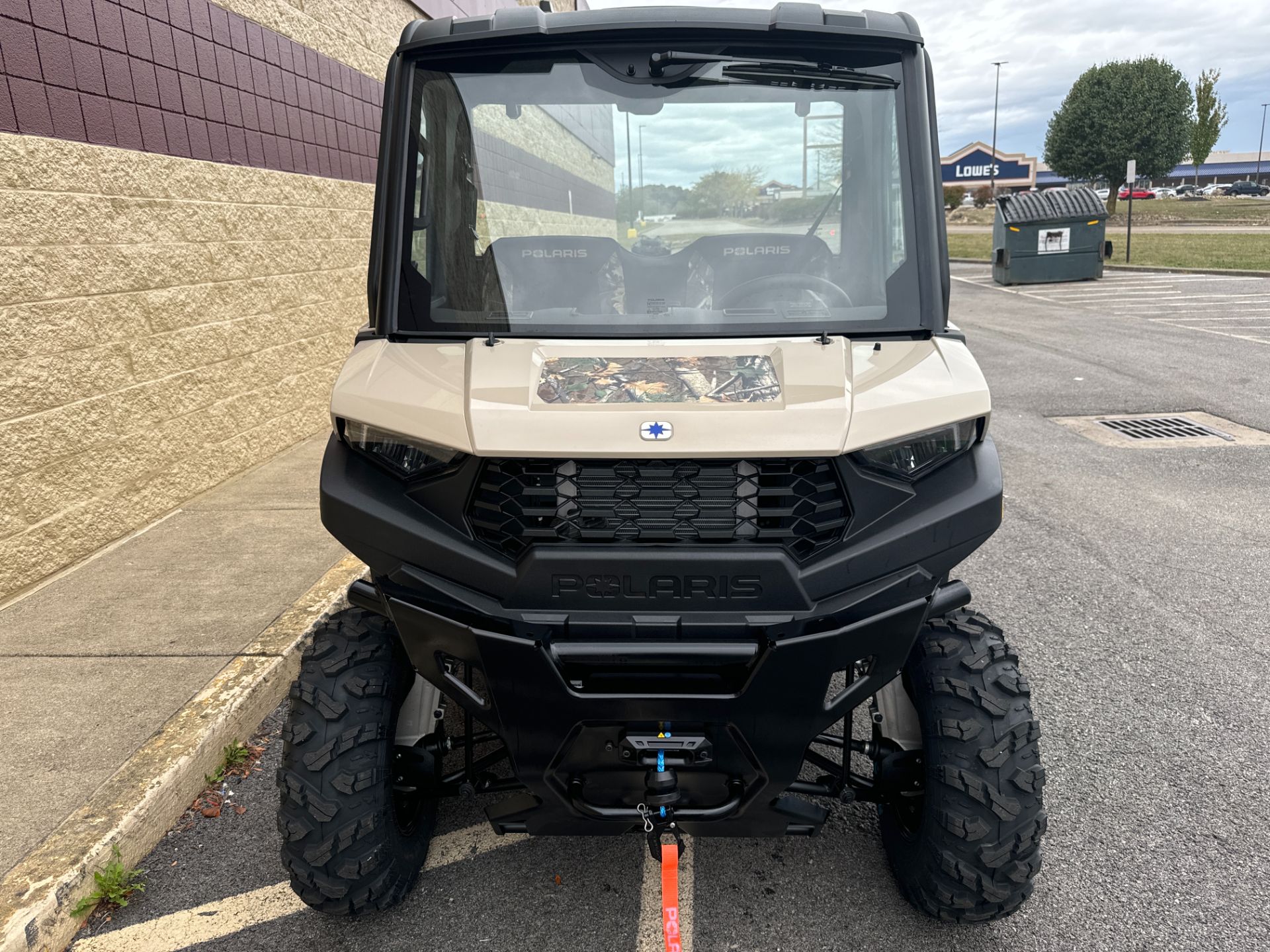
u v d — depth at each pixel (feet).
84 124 16.52
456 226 9.01
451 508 7.49
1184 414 29.04
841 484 7.29
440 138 9.07
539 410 7.32
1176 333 45.24
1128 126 183.93
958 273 85.97
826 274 8.86
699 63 8.80
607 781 7.81
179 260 19.11
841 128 8.86
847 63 8.89
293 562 16.22
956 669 8.18
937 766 7.97
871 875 9.52
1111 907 8.98
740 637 7.14
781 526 7.25
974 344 43.45
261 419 22.56
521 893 9.36
